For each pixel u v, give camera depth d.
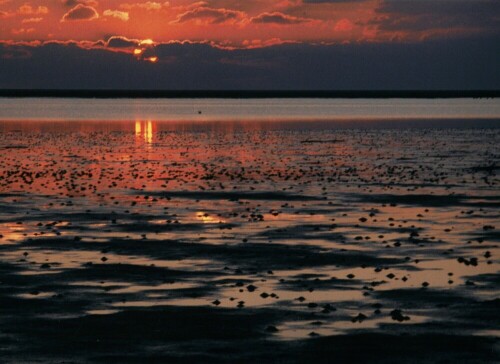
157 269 25.14
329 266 25.58
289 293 22.27
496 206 38.44
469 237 30.44
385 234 31.00
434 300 21.48
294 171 54.69
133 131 109.06
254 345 17.92
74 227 32.53
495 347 17.80
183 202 39.78
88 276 24.17
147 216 35.34
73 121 142.12
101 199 40.81
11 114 179.00
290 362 16.92
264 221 34.09
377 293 22.22
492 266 25.52
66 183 47.78
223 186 46.25
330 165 59.19
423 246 28.69
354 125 126.81
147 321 19.66
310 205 38.75
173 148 77.38
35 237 30.27
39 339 18.28
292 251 27.83
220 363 16.83
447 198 41.19
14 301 21.34
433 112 195.00
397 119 151.12
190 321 19.66
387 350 17.61
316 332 18.81
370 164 59.97
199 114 185.25
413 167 57.56
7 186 46.09
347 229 32.12
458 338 18.38
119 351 17.52
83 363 16.80
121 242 29.39
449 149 75.50
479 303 21.17
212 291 22.48
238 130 112.00
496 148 76.75
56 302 21.28
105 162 61.81
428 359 17.09
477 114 178.88
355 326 19.27
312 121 143.00
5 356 17.16
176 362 16.88
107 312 20.41
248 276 24.28
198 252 27.69
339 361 16.97
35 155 68.31
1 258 26.56
